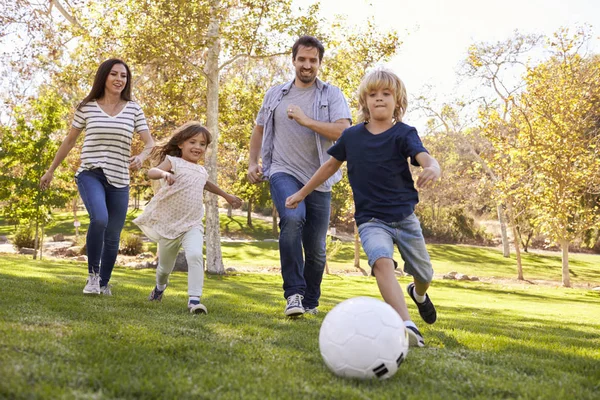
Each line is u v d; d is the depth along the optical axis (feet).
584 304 49.34
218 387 7.04
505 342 12.91
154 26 51.96
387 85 11.69
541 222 69.82
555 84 64.54
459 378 8.38
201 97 63.67
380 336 7.97
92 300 14.80
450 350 10.83
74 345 8.54
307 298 16.48
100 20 53.36
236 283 44.37
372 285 57.41
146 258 78.54
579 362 10.73
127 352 8.45
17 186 66.44
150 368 7.61
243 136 67.62
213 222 61.05
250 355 9.08
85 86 62.34
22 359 7.28
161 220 15.61
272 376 7.77
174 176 15.71
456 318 21.03
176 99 60.59
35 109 66.23
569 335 17.80
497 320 22.53
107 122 16.01
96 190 15.88
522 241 130.82
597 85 63.82
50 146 66.39
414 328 10.48
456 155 122.93
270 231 152.05
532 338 14.88
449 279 80.69
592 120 67.36
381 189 11.49
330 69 58.80
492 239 143.95
